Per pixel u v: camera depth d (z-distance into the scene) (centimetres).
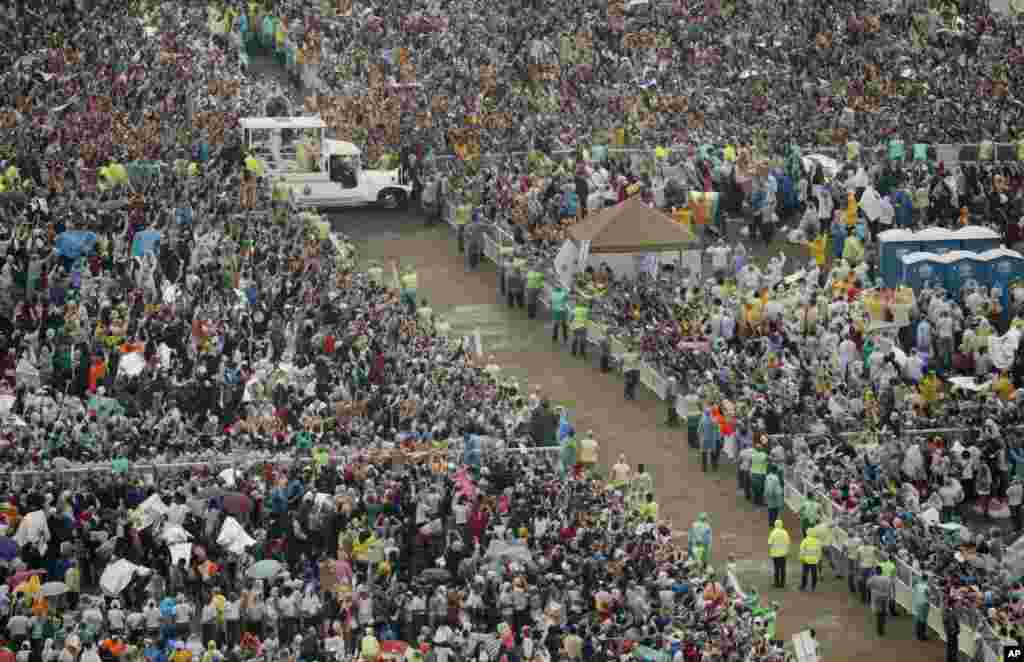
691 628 10762
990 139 19712
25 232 15038
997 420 13975
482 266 17325
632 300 15662
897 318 15338
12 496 11394
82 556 11369
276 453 12475
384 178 18312
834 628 11850
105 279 14375
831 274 16162
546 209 17588
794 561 12650
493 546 11394
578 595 10944
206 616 10769
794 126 19662
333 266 15475
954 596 11425
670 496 13400
